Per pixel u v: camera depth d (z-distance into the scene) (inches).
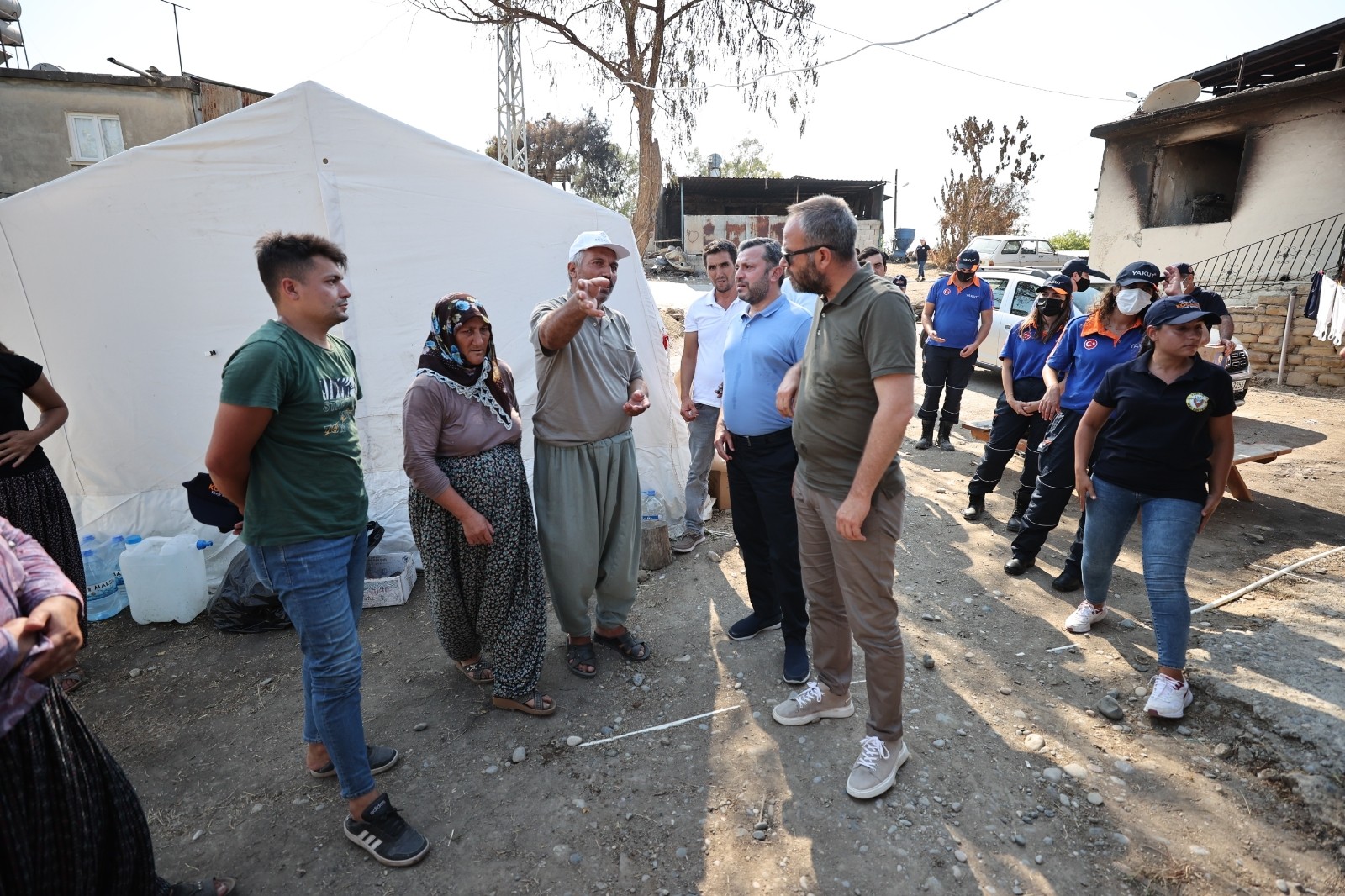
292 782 108.0
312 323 89.3
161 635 152.5
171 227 161.5
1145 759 106.2
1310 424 302.8
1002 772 104.5
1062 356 163.6
